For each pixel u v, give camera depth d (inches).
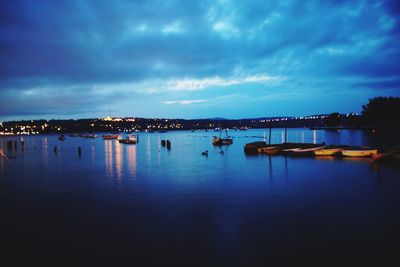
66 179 1384.1
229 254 552.7
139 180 1312.7
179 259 540.1
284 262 517.3
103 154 2785.4
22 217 794.2
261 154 2348.7
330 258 525.0
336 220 709.9
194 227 692.1
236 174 1413.6
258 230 660.7
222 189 1077.1
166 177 1376.7
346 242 584.7
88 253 572.7
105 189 1131.9
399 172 1358.3
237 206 848.9
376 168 1491.1
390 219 708.0
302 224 689.0
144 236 645.9
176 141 5300.2
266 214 769.6
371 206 818.2
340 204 845.2
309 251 552.4
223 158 2159.2
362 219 711.7
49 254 571.5
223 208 833.5
